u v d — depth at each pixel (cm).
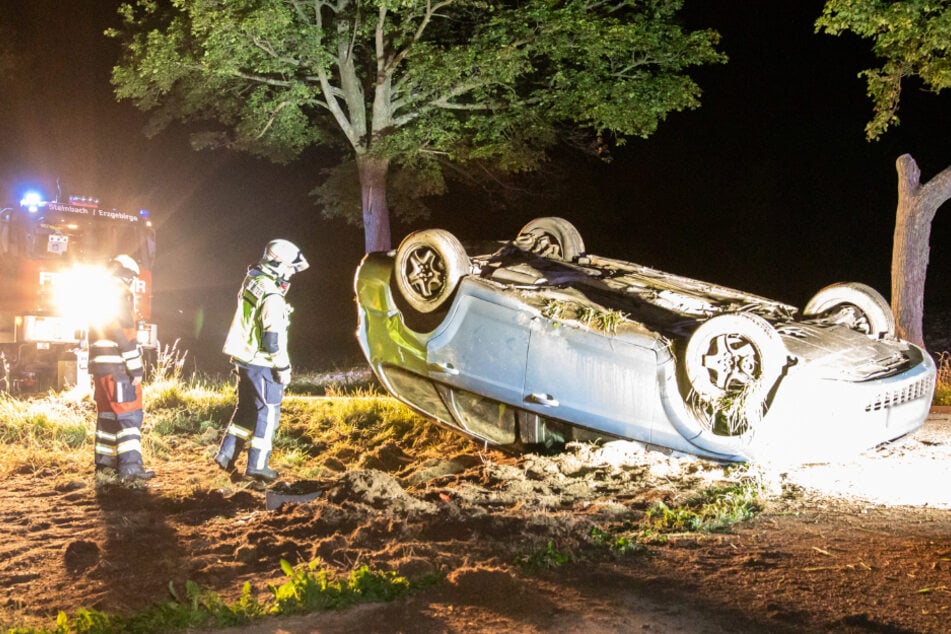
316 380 1673
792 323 782
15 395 1413
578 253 905
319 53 1531
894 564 475
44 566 512
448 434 915
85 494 686
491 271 822
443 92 1620
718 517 566
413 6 1538
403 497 629
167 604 416
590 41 1481
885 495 633
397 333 784
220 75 1552
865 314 823
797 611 413
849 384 679
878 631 391
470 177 2012
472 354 747
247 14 1400
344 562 496
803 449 674
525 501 626
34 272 1527
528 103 1667
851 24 1241
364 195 1705
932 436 849
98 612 407
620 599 429
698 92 1568
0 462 804
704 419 674
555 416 728
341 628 397
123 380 726
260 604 428
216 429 958
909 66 1306
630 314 745
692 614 411
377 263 802
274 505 643
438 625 399
